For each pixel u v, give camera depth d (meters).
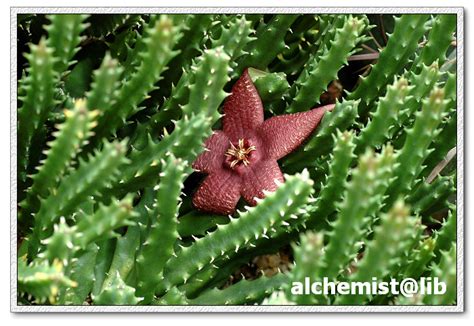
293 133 0.39
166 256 0.37
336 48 0.40
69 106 0.39
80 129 0.34
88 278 0.38
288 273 0.37
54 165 0.35
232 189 0.39
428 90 0.40
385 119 0.39
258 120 0.40
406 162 0.38
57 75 0.36
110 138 0.38
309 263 0.34
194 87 0.37
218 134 0.40
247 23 0.39
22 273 0.35
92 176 0.35
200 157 0.39
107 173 0.35
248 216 0.37
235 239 0.37
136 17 0.40
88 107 0.36
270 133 0.40
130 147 0.40
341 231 0.34
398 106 0.39
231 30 0.39
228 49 0.39
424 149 0.38
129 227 0.39
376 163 0.33
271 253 0.40
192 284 0.39
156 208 0.36
